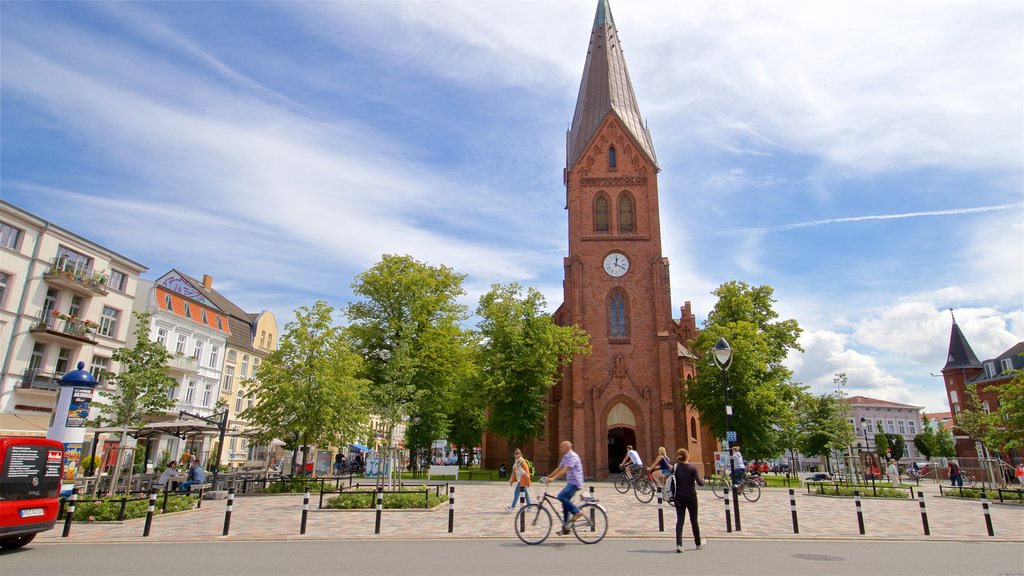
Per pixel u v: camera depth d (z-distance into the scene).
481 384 40.25
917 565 11.26
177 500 20.17
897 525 17.98
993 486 34.88
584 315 45.12
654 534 14.94
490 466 58.62
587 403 43.00
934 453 81.88
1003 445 32.62
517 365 39.47
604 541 13.95
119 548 13.12
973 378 79.00
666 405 42.41
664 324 44.25
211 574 10.04
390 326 40.88
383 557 11.73
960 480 36.97
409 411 28.52
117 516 17.80
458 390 41.66
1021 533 16.36
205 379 51.19
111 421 23.64
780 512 21.39
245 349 59.00
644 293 45.50
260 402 31.23
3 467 12.84
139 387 23.09
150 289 44.78
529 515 14.55
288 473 38.84
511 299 41.66
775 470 71.81
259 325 62.78
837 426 52.34
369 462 45.66
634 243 46.62
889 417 105.12
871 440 81.94
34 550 12.88
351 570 10.38
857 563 11.41
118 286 42.00
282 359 30.33
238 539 14.30
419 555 11.98
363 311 42.16
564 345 41.44
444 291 44.78
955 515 21.20
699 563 11.17
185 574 10.03
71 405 20.92
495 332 40.88
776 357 43.88
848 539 14.78
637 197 47.81
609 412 43.06
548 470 43.19
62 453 14.55
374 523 17.11
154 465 40.97
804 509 22.66
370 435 32.69
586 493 27.56
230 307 62.50
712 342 40.19
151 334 44.28
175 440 45.94
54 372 36.44
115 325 41.50
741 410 38.47
